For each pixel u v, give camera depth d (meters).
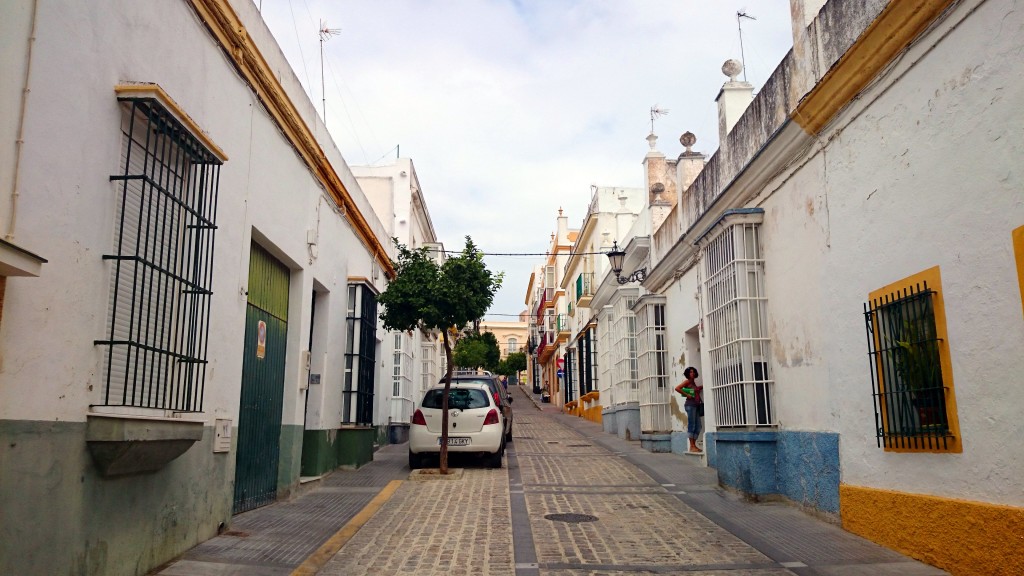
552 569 6.39
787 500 9.18
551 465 13.53
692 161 14.55
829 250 8.06
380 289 16.67
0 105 4.03
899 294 6.65
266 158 8.61
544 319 51.22
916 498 6.34
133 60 5.42
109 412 4.89
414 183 23.41
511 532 7.83
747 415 9.71
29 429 4.17
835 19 7.82
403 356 19.77
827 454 8.09
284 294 9.94
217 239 7.09
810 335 8.54
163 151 5.41
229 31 7.27
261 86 8.36
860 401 7.38
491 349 54.41
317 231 10.91
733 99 11.55
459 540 7.43
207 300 6.71
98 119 4.93
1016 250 5.20
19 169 4.14
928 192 6.26
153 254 5.17
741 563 6.53
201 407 6.21
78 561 4.61
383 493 10.14
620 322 20.39
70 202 4.61
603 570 6.36
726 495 10.04
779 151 9.16
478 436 12.73
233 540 6.85
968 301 5.71
